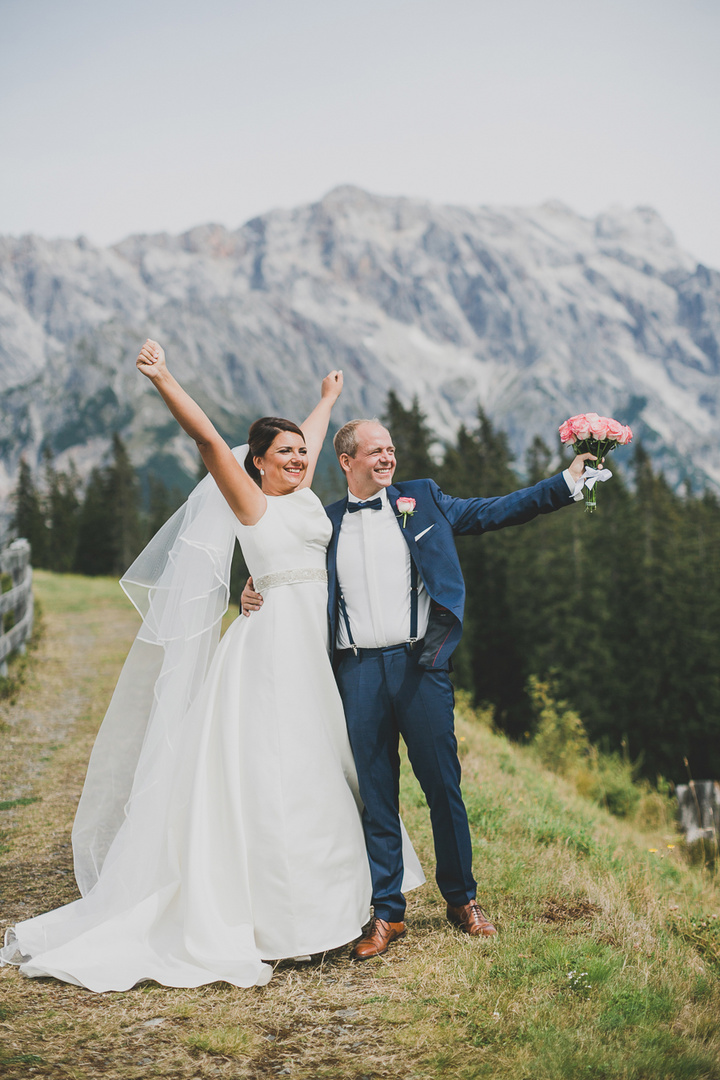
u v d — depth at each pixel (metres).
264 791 3.53
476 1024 2.97
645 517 42.06
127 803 3.79
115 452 80.94
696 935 3.99
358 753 3.73
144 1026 2.98
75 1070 2.68
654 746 35.50
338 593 3.80
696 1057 2.77
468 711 14.27
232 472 3.63
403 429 39.66
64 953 3.41
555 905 4.12
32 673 10.77
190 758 3.71
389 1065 2.73
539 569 37.38
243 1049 2.82
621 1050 2.81
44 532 85.75
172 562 3.91
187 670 3.83
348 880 3.57
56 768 6.84
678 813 8.81
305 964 3.48
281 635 3.69
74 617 17.12
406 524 3.77
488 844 4.96
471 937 3.66
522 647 37.19
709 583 41.81
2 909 4.11
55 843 5.09
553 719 14.84
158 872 3.67
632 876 4.66
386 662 3.71
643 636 37.69
